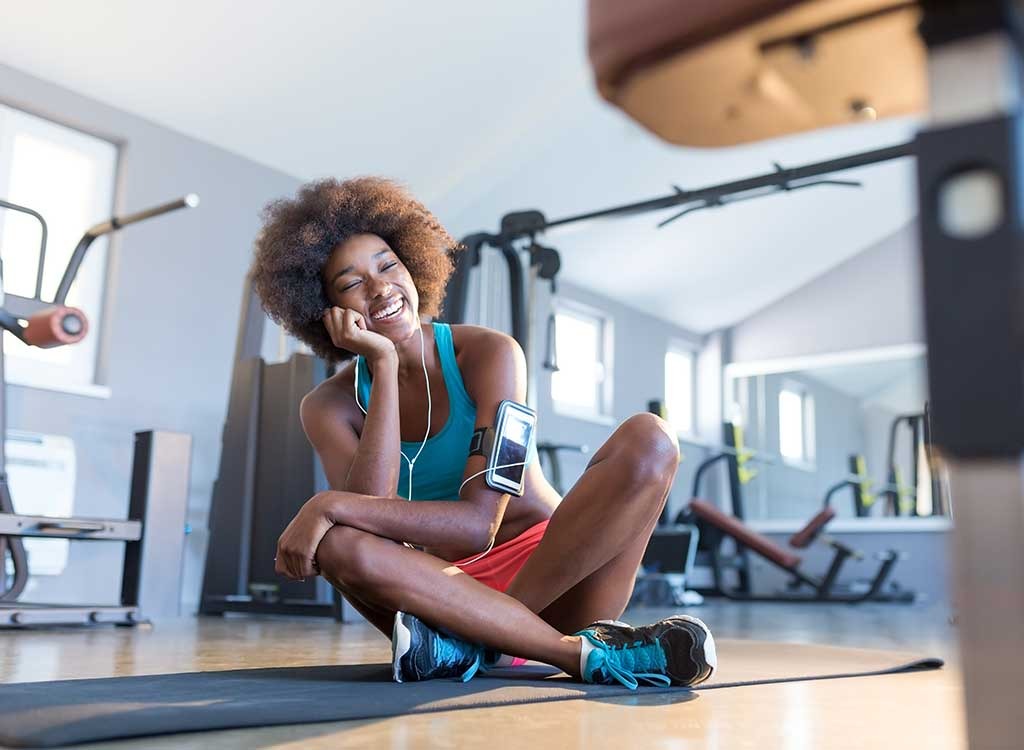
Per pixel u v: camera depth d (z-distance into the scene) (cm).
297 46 492
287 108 527
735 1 44
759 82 49
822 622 437
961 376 41
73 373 479
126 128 501
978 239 41
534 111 592
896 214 827
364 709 109
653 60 47
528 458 159
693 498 763
